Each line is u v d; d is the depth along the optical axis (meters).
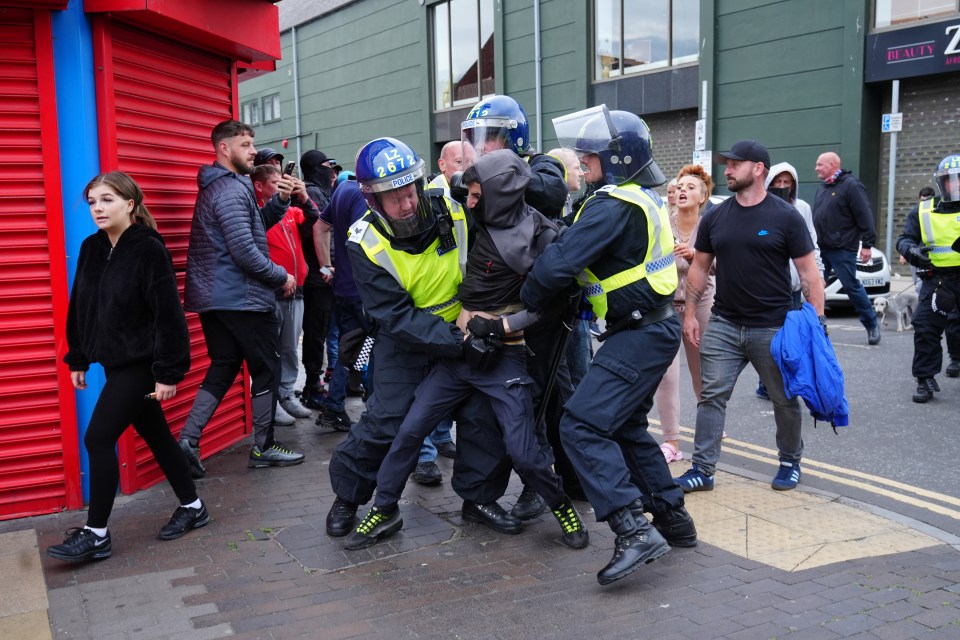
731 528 4.05
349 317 5.77
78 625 3.09
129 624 3.10
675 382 5.20
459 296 3.79
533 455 3.72
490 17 20.17
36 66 4.07
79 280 3.81
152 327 3.74
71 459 4.31
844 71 13.91
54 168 4.12
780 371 4.41
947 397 6.79
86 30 4.18
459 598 3.31
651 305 3.51
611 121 3.49
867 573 3.48
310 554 3.78
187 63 5.09
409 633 3.01
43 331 4.20
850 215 8.95
